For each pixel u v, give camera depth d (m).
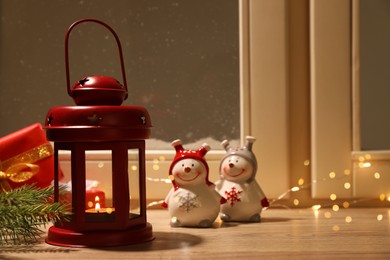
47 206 0.83
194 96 1.31
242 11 1.27
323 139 1.27
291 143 1.29
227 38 1.30
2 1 1.33
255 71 1.27
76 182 0.85
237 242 0.88
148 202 1.29
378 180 1.26
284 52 1.27
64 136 0.83
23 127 1.33
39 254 0.79
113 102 0.87
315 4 1.27
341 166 1.27
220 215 1.09
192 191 1.02
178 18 1.32
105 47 1.33
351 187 1.27
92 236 0.84
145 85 1.32
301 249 0.82
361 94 1.28
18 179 1.10
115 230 0.86
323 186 1.27
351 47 1.27
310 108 1.29
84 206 0.85
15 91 1.33
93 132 0.82
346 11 1.26
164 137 1.32
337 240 0.89
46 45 1.33
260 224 1.05
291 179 1.29
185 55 1.32
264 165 1.27
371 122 1.29
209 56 1.31
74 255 0.79
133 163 1.23
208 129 1.31
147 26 1.32
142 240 0.87
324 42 1.27
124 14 1.33
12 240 0.90
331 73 1.27
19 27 1.33
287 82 1.27
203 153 1.03
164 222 1.09
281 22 1.27
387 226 1.02
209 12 1.31
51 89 1.33
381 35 1.29
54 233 0.87
